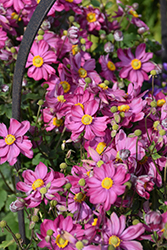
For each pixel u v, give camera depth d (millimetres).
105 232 761
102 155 813
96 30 1069
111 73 996
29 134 893
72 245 775
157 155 812
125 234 764
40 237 779
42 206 845
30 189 818
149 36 1139
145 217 766
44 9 773
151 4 2330
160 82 1114
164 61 1116
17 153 827
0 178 1062
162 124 824
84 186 801
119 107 841
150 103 845
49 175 821
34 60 923
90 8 1038
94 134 833
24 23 1008
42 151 919
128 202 818
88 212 817
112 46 989
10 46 960
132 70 981
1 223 772
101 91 837
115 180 774
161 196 837
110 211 802
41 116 908
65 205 809
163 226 765
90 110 837
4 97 972
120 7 1064
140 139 819
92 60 955
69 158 881
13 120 827
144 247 844
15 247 980
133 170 799
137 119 837
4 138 833
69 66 929
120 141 819
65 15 1041
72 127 839
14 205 794
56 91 886
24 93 950
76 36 934
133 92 874
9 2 960
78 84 917
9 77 1031
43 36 942
